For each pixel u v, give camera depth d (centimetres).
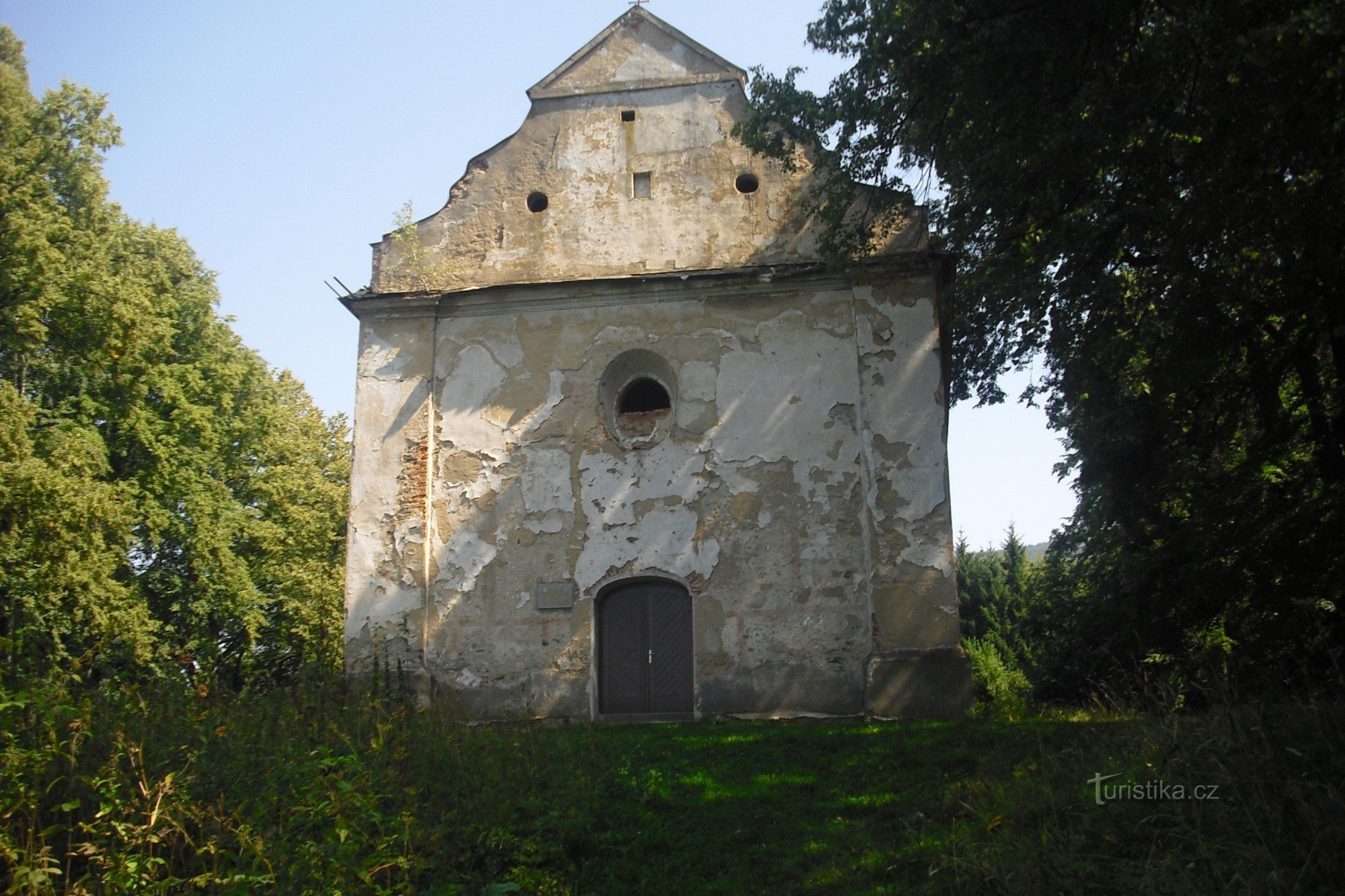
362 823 779
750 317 1745
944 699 1548
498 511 1731
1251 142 990
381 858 730
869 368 1691
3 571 2202
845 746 1292
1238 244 1098
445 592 1712
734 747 1309
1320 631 1382
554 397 1758
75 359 2484
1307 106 942
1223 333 1215
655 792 1102
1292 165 1002
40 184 2433
